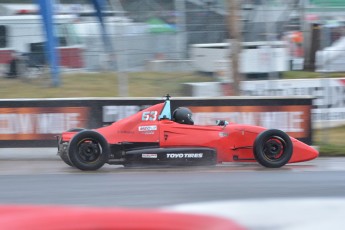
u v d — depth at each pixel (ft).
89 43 185.88
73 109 134.51
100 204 80.59
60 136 118.52
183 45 184.96
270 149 116.57
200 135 116.26
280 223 44.50
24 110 133.59
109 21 181.57
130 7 193.67
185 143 115.55
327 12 205.16
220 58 178.60
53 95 169.48
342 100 168.14
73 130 118.11
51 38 174.81
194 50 183.52
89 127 134.82
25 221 33.81
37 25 187.52
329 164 125.08
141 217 35.12
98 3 177.99
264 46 178.70
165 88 176.76
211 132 116.98
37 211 37.42
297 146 119.24
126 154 113.39
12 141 133.69
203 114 135.64
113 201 82.58
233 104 136.05
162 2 194.49
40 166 121.19
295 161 119.24
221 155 116.88
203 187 93.30
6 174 108.68
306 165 123.24
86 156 111.34
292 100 136.67
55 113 134.10
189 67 183.21
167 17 185.78
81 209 38.19
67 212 36.45
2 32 188.75
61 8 194.29
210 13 185.16
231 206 53.11
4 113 133.28
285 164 118.52
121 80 172.55
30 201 82.79
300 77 194.49
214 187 93.25
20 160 132.05
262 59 177.58
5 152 133.80
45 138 134.00
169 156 114.11
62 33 185.57
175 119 118.32
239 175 106.32
